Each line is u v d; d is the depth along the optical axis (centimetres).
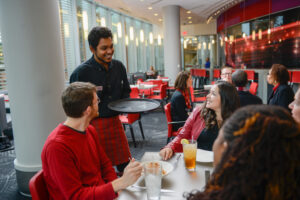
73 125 127
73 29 742
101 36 183
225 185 50
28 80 233
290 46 692
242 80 295
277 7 713
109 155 205
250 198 47
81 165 128
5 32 228
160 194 109
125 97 225
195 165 140
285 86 290
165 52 894
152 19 1127
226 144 55
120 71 215
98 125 200
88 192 114
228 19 998
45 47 235
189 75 330
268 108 53
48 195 122
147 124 539
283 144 47
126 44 1095
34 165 248
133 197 109
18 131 246
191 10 949
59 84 250
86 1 817
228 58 1040
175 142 187
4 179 298
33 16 226
